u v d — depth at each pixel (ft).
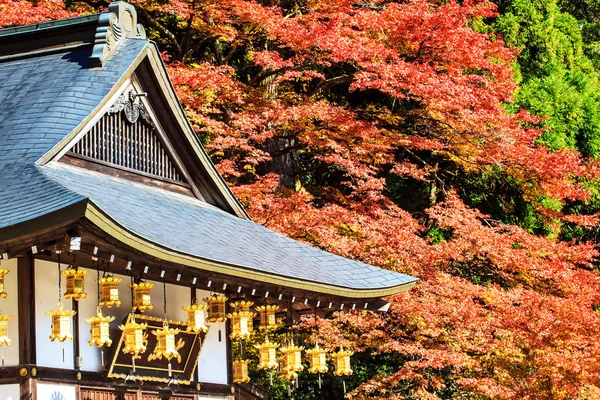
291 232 78.59
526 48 115.14
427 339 77.71
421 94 86.94
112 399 46.44
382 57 88.07
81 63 51.57
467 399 79.92
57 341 43.14
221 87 84.23
